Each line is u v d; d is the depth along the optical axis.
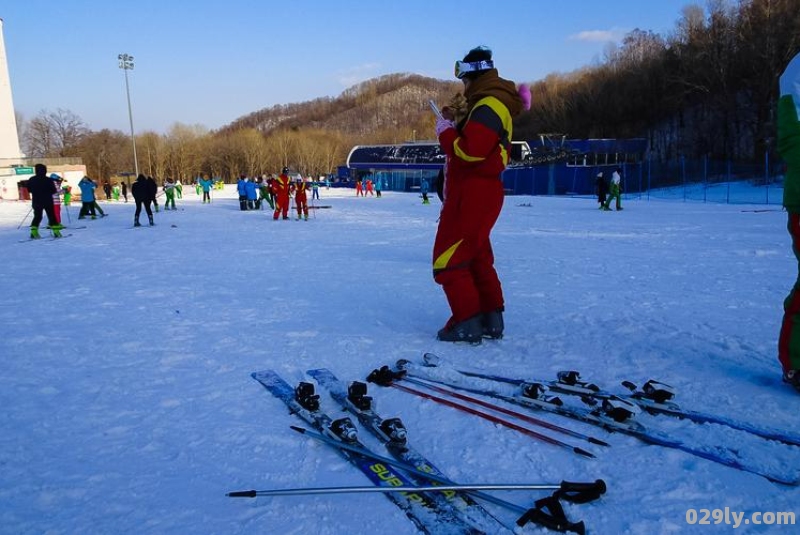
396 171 60.06
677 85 53.50
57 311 6.64
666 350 4.70
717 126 50.28
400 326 5.71
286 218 21.11
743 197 31.86
